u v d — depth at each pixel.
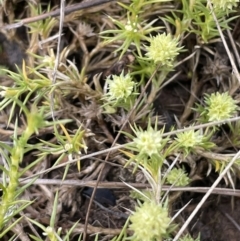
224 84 0.20
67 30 0.21
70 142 0.18
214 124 0.17
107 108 0.19
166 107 0.21
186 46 0.21
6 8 0.21
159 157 0.16
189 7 0.19
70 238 0.19
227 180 0.19
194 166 0.19
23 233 0.19
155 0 0.19
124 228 0.17
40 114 0.15
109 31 0.19
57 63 0.18
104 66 0.21
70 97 0.20
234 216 0.20
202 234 0.20
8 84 0.21
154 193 0.17
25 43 0.21
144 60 0.19
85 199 0.20
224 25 0.19
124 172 0.19
